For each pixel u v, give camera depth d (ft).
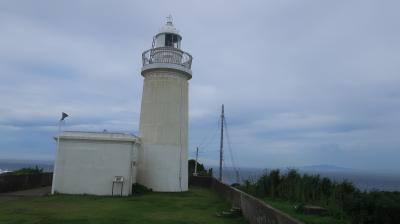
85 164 59.77
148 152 69.31
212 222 37.17
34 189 65.82
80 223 34.47
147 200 54.13
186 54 73.61
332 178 52.44
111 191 59.31
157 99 70.59
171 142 69.87
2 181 57.26
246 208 38.68
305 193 48.67
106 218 37.50
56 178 59.21
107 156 60.03
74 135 60.13
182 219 38.52
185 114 73.56
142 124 71.31
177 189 69.92
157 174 68.59
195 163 128.26
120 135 60.85
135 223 35.37
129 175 60.03
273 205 45.09
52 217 37.09
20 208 42.68
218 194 68.03
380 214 30.04
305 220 34.24
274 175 58.90
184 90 73.46
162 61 71.20
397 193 33.83
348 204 33.32
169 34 74.59
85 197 55.11
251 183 65.05
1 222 33.94
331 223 33.09
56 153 59.72
